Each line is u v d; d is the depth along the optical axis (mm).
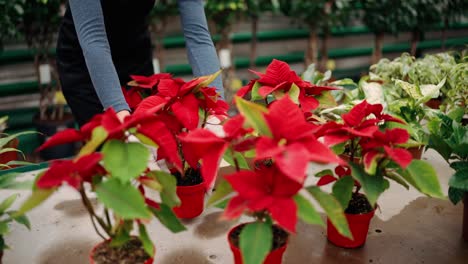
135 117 728
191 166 1056
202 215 1108
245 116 737
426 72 1877
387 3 4613
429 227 1071
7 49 3523
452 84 1762
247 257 672
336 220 745
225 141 771
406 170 839
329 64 4809
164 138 767
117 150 713
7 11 2896
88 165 677
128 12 1592
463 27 6656
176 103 986
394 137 840
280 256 819
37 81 3477
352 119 912
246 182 714
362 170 847
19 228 1047
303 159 663
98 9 1255
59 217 1098
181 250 952
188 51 1411
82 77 1621
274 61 1132
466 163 975
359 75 5312
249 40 4766
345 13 4523
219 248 962
